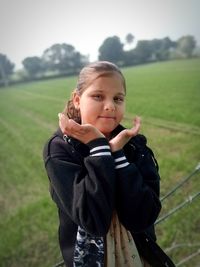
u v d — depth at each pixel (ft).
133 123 3.35
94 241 3.36
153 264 3.64
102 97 3.21
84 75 3.29
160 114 19.66
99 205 3.00
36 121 22.35
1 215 19.07
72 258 3.43
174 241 14.43
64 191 3.14
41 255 16.39
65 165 3.19
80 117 3.53
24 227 17.95
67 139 3.30
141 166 3.47
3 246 17.53
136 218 3.22
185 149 18.10
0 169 21.62
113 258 3.38
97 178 3.01
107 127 3.23
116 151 3.18
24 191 19.79
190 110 18.54
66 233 3.51
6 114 23.54
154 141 19.30
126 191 3.11
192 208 15.08
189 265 12.97
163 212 15.78
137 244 3.60
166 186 17.22
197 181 16.53
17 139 22.24
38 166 20.48
